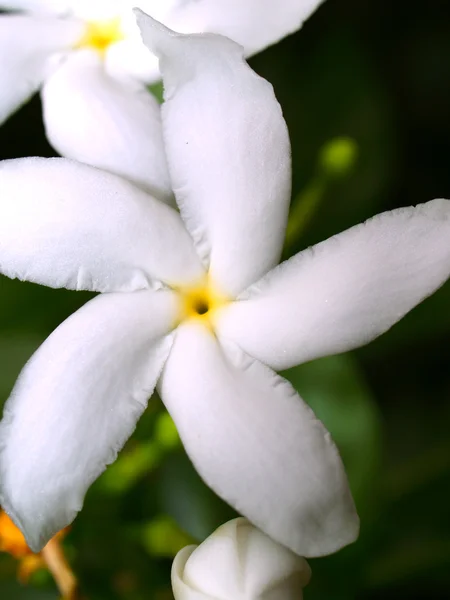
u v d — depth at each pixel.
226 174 0.11
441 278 0.10
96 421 0.10
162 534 0.13
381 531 0.14
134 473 0.13
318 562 0.14
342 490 0.10
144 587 0.13
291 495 0.10
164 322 0.11
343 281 0.10
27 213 0.10
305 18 0.12
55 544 0.12
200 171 0.11
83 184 0.11
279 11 0.12
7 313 0.14
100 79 0.12
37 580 0.13
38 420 0.10
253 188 0.11
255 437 0.10
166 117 0.11
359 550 0.14
